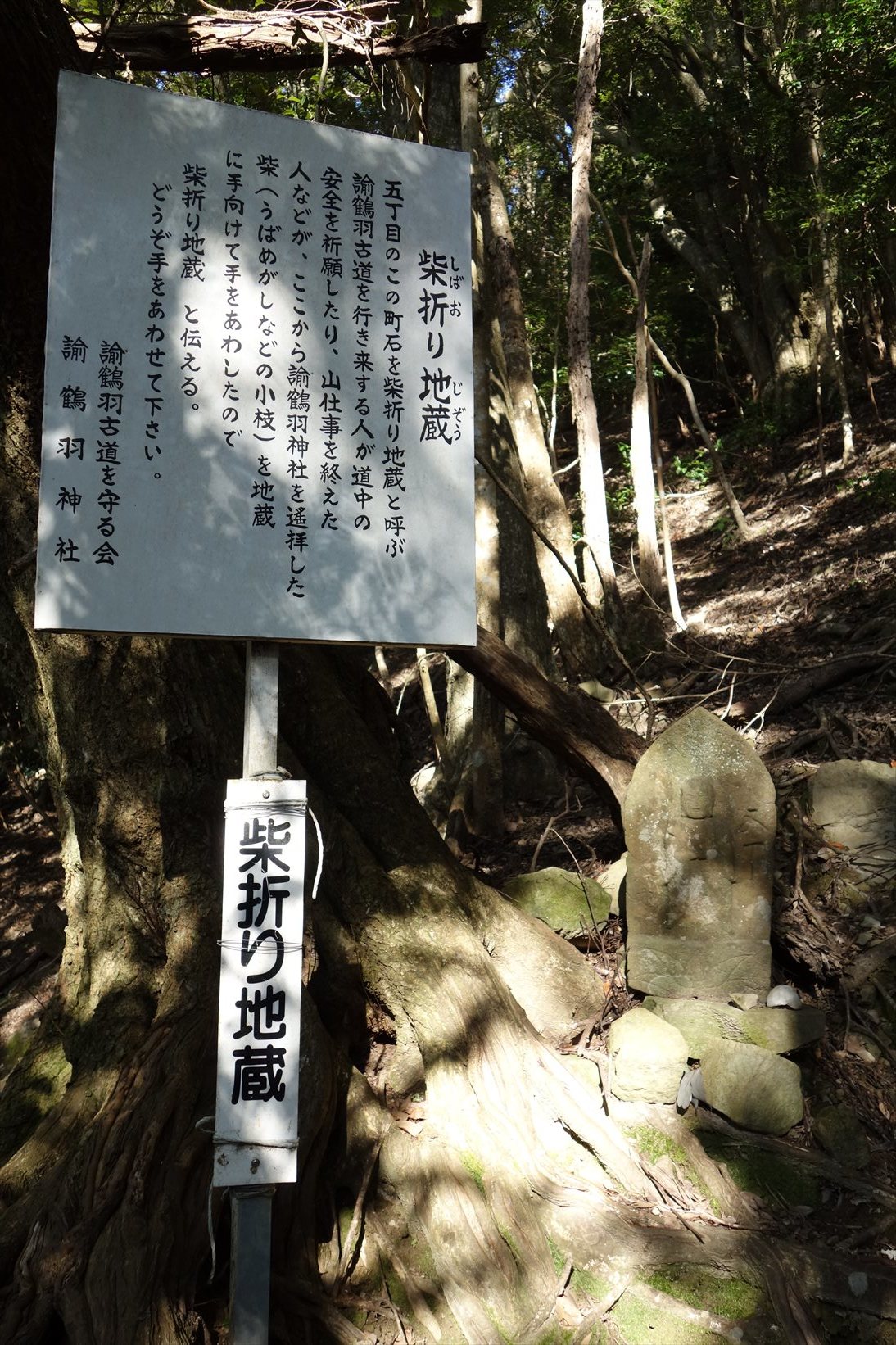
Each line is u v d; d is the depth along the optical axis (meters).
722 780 4.14
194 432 2.79
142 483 2.73
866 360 15.99
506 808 6.53
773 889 4.46
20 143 3.41
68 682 3.82
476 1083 3.62
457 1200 3.30
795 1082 3.75
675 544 14.56
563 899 4.71
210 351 2.82
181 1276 2.93
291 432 2.87
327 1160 3.39
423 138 4.06
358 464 2.92
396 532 2.94
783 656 7.53
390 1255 3.21
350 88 7.37
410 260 3.04
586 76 6.19
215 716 3.92
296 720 4.19
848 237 13.69
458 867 4.30
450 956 3.87
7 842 9.58
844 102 11.36
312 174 2.98
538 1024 4.14
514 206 16.31
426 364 3.02
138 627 2.68
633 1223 3.34
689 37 16.84
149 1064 3.30
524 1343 3.04
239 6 5.32
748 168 16.88
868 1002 4.18
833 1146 3.67
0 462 3.82
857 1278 3.23
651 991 4.14
